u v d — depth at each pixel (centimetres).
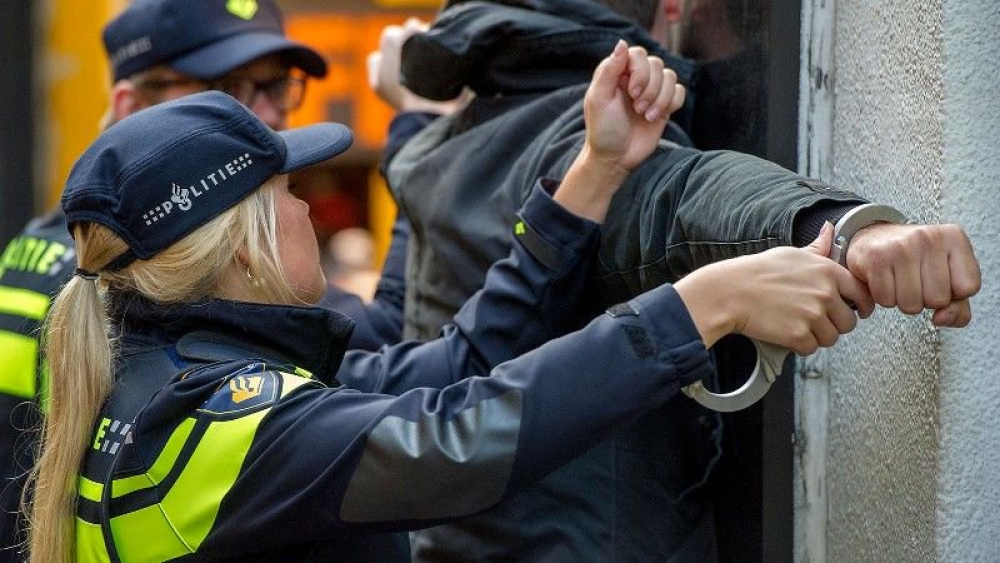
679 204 274
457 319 312
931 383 269
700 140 346
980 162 262
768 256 239
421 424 242
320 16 746
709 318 240
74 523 273
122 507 258
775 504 311
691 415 316
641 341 239
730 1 327
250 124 274
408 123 412
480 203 328
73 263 403
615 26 330
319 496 244
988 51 262
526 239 298
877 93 292
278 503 246
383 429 242
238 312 269
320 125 297
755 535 314
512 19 323
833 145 314
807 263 235
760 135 312
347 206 780
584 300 308
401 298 410
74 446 271
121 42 461
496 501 241
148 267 269
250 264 272
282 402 251
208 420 253
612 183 293
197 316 269
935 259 225
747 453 316
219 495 249
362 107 755
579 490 299
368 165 773
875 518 296
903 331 282
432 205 339
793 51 309
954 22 261
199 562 253
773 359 245
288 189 290
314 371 277
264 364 261
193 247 267
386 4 748
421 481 240
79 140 808
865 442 301
